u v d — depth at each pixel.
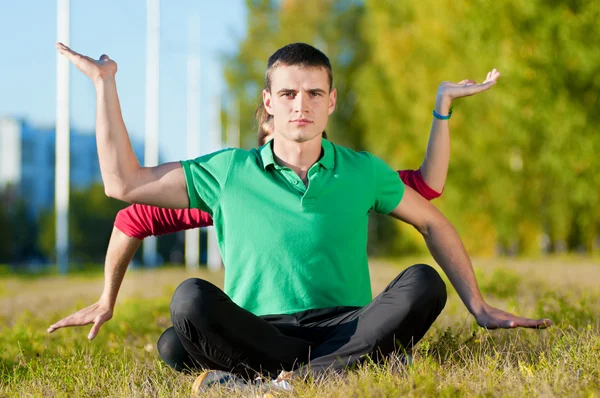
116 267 5.69
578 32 20.16
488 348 5.78
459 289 5.54
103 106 5.00
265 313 5.14
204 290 4.82
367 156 5.45
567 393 4.37
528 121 22.64
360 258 5.29
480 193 29.89
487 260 24.44
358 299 5.25
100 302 5.75
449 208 30.33
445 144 5.79
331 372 4.78
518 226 31.34
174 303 4.86
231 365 5.02
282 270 5.10
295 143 5.19
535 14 20.41
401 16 34.16
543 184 29.30
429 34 27.83
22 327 9.21
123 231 5.57
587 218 30.56
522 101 21.25
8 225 89.25
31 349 7.54
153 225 5.52
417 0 28.59
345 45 47.16
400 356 5.01
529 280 14.39
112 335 7.97
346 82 46.72
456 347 5.81
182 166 5.21
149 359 6.52
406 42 30.95
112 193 5.10
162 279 23.58
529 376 4.77
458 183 29.58
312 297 5.10
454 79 27.78
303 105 5.06
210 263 44.25
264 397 4.60
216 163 5.23
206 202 5.20
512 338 6.34
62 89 26.64
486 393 4.41
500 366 5.20
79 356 6.52
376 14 35.25
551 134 22.50
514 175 28.61
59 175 32.31
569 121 21.16
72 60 5.01
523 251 34.28
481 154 28.17
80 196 86.94
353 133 46.81
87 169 143.75
